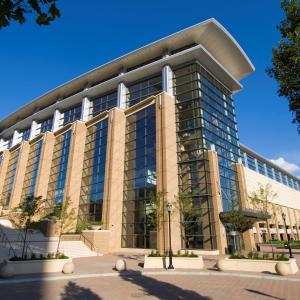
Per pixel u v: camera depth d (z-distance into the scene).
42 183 45.19
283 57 8.05
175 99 36.16
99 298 10.24
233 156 38.44
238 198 35.75
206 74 38.81
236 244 30.75
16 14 3.77
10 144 65.12
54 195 43.19
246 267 17.27
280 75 8.20
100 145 40.19
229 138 38.84
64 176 42.88
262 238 51.47
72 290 11.73
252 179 54.00
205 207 29.48
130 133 37.69
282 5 8.23
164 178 29.80
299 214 72.38
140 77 41.84
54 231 31.45
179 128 34.25
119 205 33.84
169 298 10.27
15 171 54.06
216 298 10.27
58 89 52.47
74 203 38.31
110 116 38.78
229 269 17.59
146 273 16.50
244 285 12.96
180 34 38.12
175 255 19.69
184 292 11.37
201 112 33.47
